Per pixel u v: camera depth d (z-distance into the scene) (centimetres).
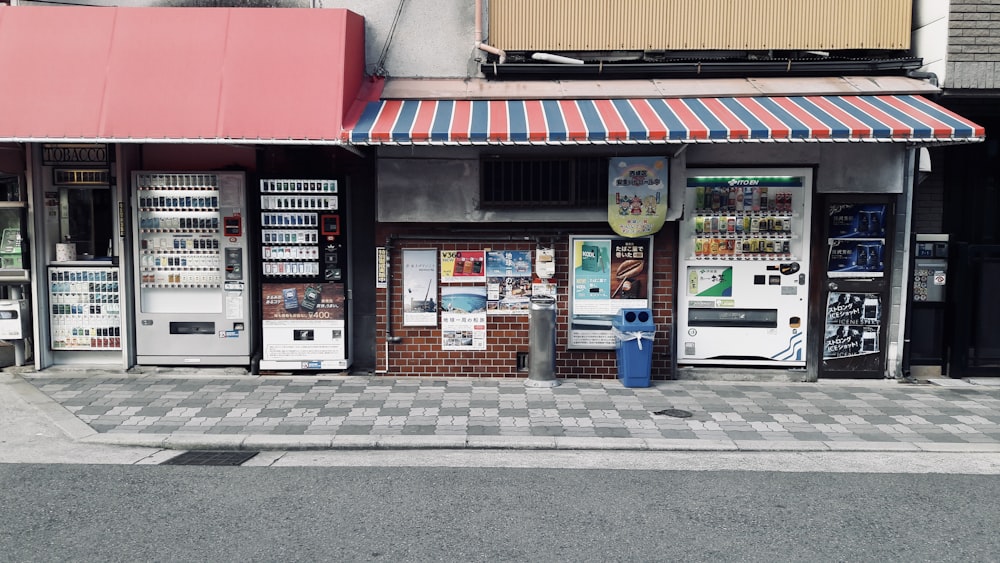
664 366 924
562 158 884
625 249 910
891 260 917
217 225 902
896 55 945
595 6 928
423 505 527
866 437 703
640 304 916
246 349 915
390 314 914
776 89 882
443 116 824
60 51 821
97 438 671
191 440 665
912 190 912
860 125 775
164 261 904
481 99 876
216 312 911
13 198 923
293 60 823
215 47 827
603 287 913
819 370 933
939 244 941
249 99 809
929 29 914
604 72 919
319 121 802
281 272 904
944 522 506
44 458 627
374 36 927
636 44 932
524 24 930
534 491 557
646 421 740
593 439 681
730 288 930
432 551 453
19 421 723
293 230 902
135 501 530
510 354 920
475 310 916
